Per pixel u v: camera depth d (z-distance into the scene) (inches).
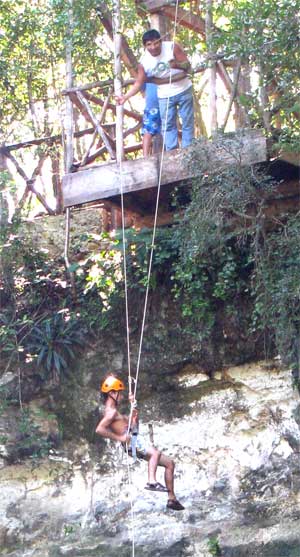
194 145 402.9
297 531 429.4
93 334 474.0
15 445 466.9
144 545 441.4
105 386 362.9
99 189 425.7
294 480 439.8
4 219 492.1
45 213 543.8
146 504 450.9
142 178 417.4
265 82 406.0
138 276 465.7
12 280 486.0
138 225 478.9
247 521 437.7
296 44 395.5
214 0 452.8
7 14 533.3
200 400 461.4
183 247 425.4
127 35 518.6
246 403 454.3
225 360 458.3
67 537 452.4
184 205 454.9
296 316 412.5
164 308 466.6
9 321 477.4
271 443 446.9
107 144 439.5
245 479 445.4
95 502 457.1
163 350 466.6
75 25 463.5
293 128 406.0
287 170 431.5
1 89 541.3
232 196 399.5
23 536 455.2
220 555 431.8
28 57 537.0
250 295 450.0
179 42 469.7
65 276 489.4
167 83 430.0
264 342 448.5
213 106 411.8
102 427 356.2
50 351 469.4
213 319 457.1
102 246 498.0
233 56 409.1
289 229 412.8
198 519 443.2
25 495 462.3
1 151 522.3
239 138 397.7
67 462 466.0
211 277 453.4
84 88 446.3
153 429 462.9
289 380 447.8
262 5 397.7
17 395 471.2
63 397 472.1
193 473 452.4
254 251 428.8
